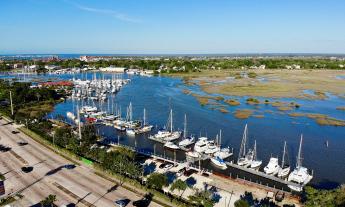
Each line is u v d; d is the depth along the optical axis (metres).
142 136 169.88
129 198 92.38
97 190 97.00
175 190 99.44
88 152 123.25
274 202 93.88
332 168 129.38
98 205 88.12
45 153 128.88
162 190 98.06
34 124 166.88
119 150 128.38
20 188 97.75
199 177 111.62
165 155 141.25
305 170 118.62
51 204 85.00
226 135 171.75
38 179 104.19
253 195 98.62
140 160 128.38
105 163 108.00
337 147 154.62
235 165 126.38
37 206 87.44
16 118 180.12
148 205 88.62
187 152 141.12
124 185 100.62
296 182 112.50
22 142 141.25
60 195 93.50
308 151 148.62
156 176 97.44
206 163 131.88
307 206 83.88
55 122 187.75
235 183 107.00
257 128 185.00
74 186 99.44
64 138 136.25
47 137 143.25
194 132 176.62
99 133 173.12
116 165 106.06
